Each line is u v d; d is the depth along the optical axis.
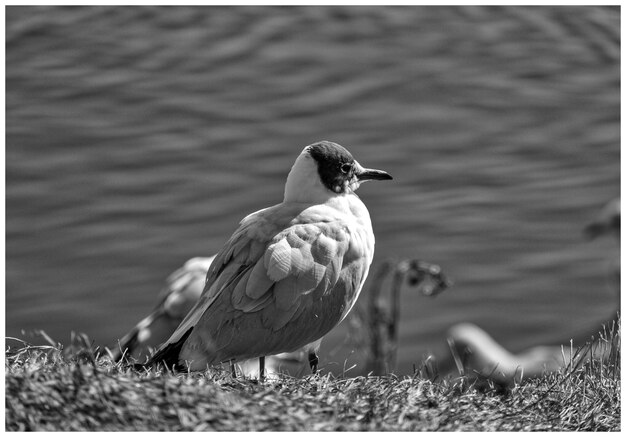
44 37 21.20
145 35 21.47
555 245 17.84
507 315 16.59
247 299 8.62
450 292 16.83
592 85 20.86
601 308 16.70
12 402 6.80
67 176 18.27
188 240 17.38
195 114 19.62
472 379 10.01
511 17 22.83
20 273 16.80
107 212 17.75
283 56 21.11
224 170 18.56
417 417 7.38
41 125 19.16
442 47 21.78
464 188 18.70
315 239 8.88
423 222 18.08
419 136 19.56
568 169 19.14
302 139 19.23
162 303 11.84
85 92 19.94
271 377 8.73
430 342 15.86
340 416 7.19
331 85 20.53
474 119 19.97
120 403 6.90
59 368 7.34
